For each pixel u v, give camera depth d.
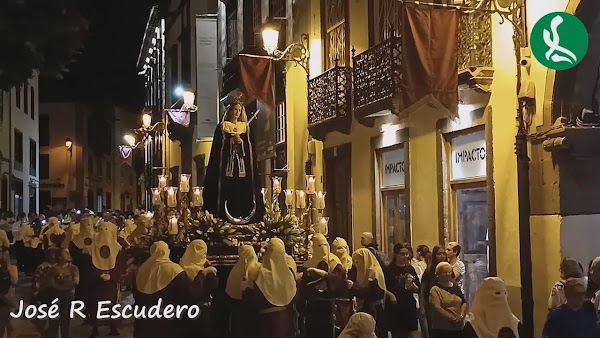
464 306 8.41
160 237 12.34
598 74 10.48
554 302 8.38
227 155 12.47
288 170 20.80
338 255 10.83
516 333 7.18
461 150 13.11
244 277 8.81
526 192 11.02
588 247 10.56
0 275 11.30
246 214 12.34
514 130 11.36
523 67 10.98
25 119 43.84
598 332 6.58
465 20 12.23
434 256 10.03
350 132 17.34
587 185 10.57
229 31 27.59
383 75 14.41
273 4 22.05
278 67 21.91
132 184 78.50
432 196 13.80
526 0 11.03
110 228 13.41
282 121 21.70
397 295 9.78
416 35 10.89
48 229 19.09
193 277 9.09
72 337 12.87
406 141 14.78
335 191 18.70
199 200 11.96
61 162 62.78
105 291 12.88
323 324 9.82
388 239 15.98
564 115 10.48
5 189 37.31
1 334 11.34
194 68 34.03
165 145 39.91
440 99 10.92
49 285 11.38
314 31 19.05
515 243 11.35
